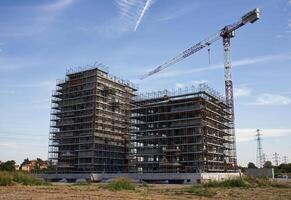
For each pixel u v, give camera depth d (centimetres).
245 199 4684
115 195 4597
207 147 16188
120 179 6675
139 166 17225
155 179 14938
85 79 19675
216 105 17825
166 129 16825
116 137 19625
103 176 16425
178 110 16812
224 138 18550
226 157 18550
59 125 19700
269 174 16762
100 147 18662
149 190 6462
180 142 16488
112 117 19725
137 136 17712
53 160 19575
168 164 16025
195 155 16012
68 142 19325
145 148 17262
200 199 4581
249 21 18225
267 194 5594
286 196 5203
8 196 3903
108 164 18762
